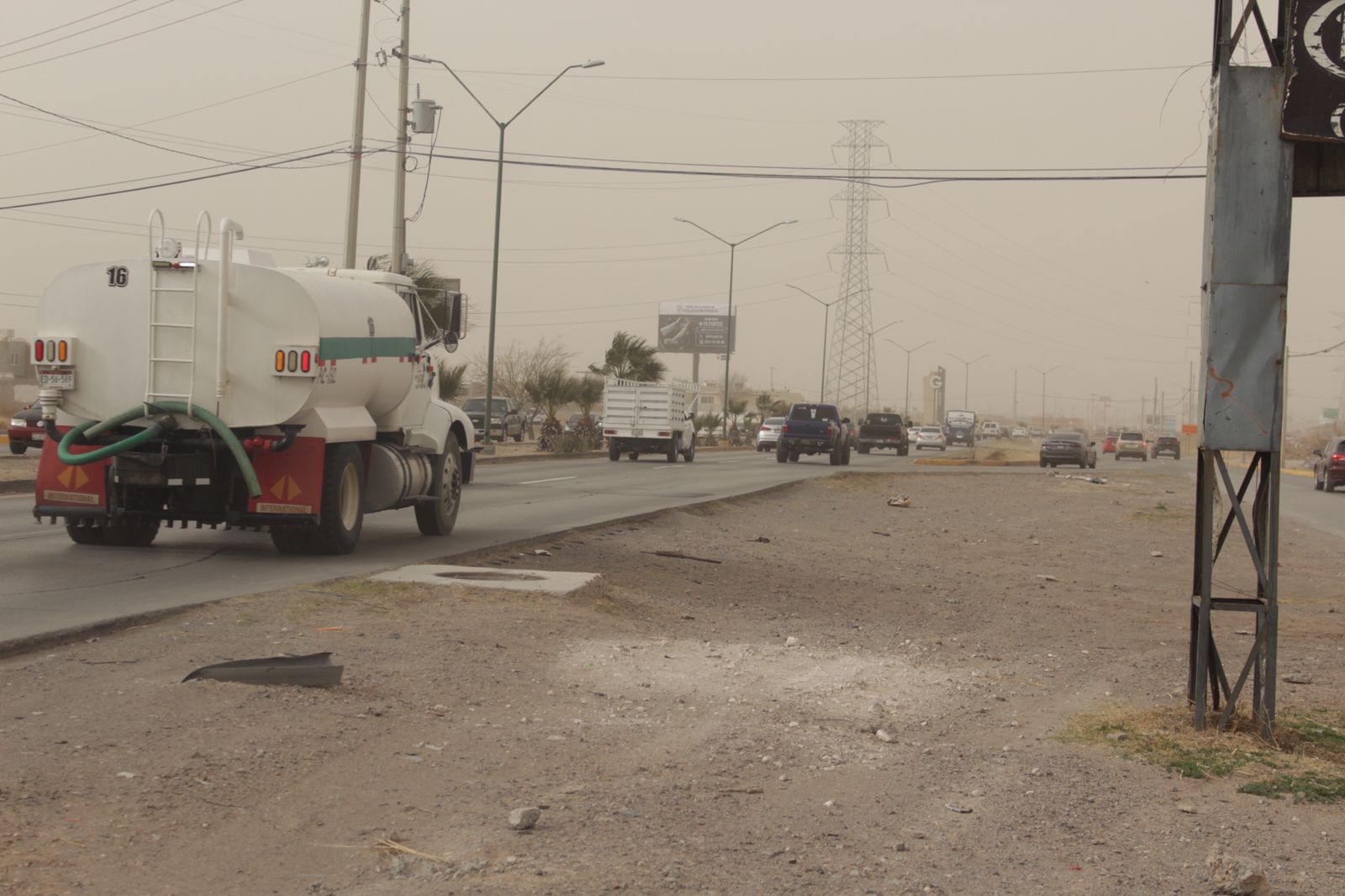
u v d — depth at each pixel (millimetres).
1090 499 34031
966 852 5695
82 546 14336
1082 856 5711
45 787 5547
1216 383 7906
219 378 12969
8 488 22562
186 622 9430
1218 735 8023
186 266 12969
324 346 13250
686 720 7875
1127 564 20297
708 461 49094
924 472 43906
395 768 6312
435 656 8875
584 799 6066
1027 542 23109
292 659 7879
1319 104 7492
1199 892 5285
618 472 37125
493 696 8000
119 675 7691
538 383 52188
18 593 10773
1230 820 6359
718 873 5199
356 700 7477
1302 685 10164
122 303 13102
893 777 6914
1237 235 7773
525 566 14250
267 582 11719
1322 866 5711
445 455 16891
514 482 30266
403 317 15391
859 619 12852
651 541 18078
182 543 15070
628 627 10914
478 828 5559
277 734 6629
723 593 13898
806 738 7656
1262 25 7832
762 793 6434
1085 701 9281
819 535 21859
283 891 4754
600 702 8141
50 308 13211
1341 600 16641
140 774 5820
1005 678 10078
